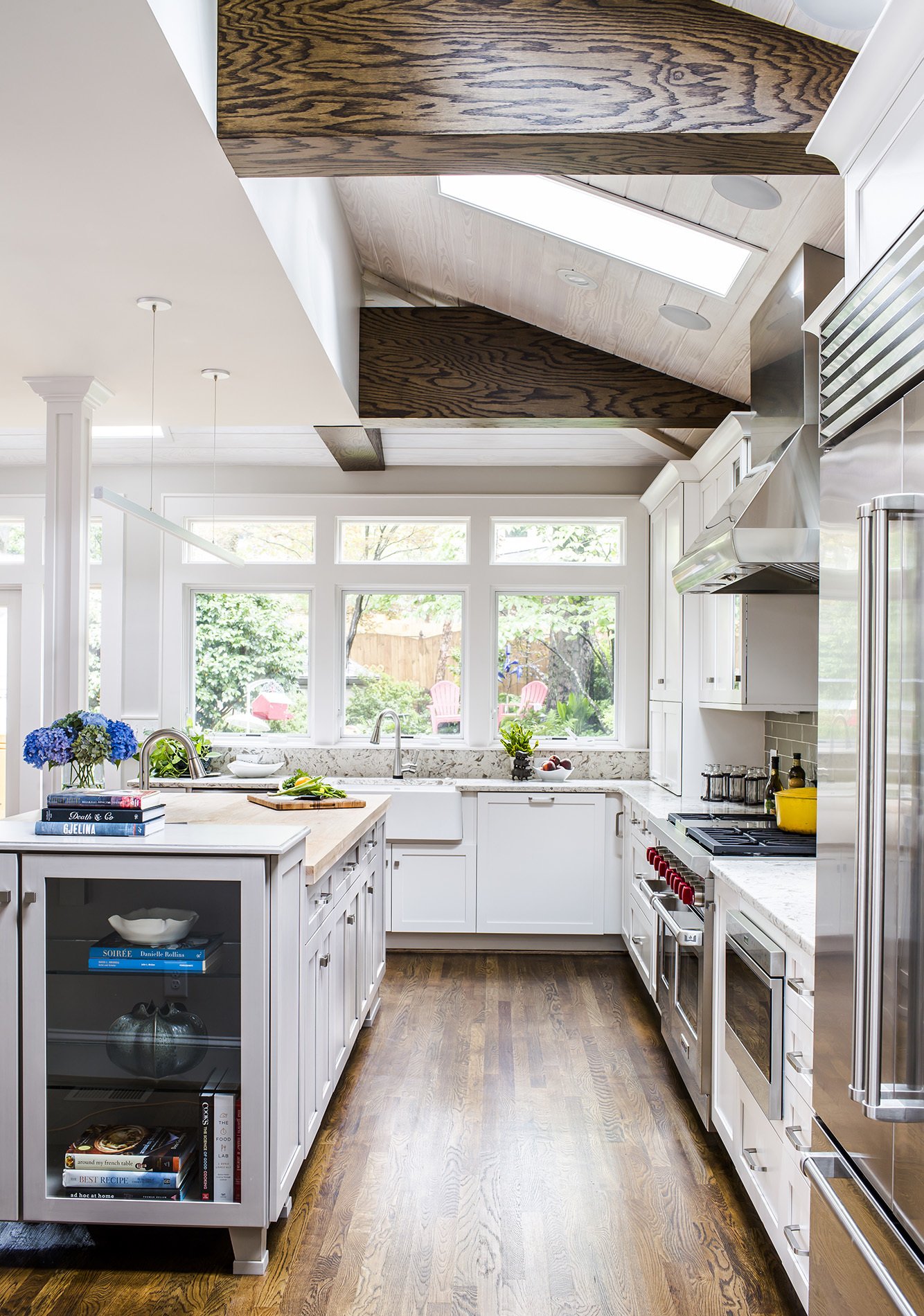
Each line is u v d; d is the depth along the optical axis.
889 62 1.45
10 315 2.87
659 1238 2.38
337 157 2.01
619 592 5.59
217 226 2.28
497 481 5.55
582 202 2.95
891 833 1.33
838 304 1.65
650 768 5.34
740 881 2.51
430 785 5.14
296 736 5.68
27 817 2.71
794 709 3.70
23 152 1.95
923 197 1.39
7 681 5.56
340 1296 2.13
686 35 1.99
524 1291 2.15
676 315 3.43
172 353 3.21
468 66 1.96
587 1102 3.17
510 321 4.02
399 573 5.58
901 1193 1.34
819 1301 1.72
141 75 1.70
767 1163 2.25
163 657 5.56
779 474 2.83
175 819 3.29
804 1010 1.96
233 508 5.59
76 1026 2.29
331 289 3.31
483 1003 4.20
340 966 3.09
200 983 2.28
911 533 1.31
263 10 1.93
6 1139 2.24
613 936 5.15
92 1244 2.36
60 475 3.45
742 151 2.06
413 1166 2.73
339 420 4.08
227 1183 2.23
